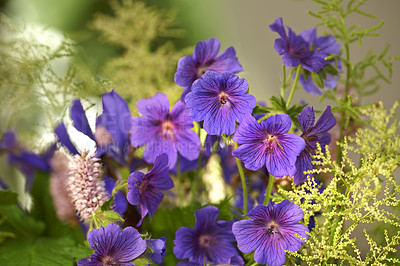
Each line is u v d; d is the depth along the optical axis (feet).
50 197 1.57
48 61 1.57
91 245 1.29
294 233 1.32
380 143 1.35
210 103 1.32
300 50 1.47
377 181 1.31
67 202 1.51
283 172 1.33
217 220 1.48
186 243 1.42
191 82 1.46
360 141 1.37
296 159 1.35
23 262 1.43
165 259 1.45
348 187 1.34
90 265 1.30
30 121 1.61
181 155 1.59
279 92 1.59
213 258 1.42
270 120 1.30
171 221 1.51
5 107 1.58
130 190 1.32
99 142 1.47
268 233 1.33
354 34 1.49
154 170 1.36
